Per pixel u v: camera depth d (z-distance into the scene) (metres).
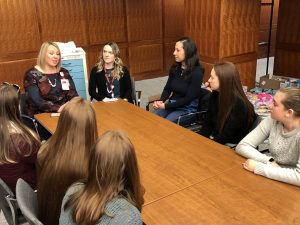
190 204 1.52
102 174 1.07
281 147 1.83
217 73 2.47
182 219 1.42
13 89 1.91
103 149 1.06
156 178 1.76
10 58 5.53
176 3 6.97
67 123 1.44
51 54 3.25
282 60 5.62
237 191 1.62
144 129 2.49
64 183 1.42
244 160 1.94
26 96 3.28
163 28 7.01
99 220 1.04
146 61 7.05
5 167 1.84
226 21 4.17
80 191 1.12
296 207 1.48
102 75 3.77
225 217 1.42
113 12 6.32
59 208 1.45
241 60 4.51
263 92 3.69
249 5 4.31
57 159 1.44
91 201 1.06
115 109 3.02
